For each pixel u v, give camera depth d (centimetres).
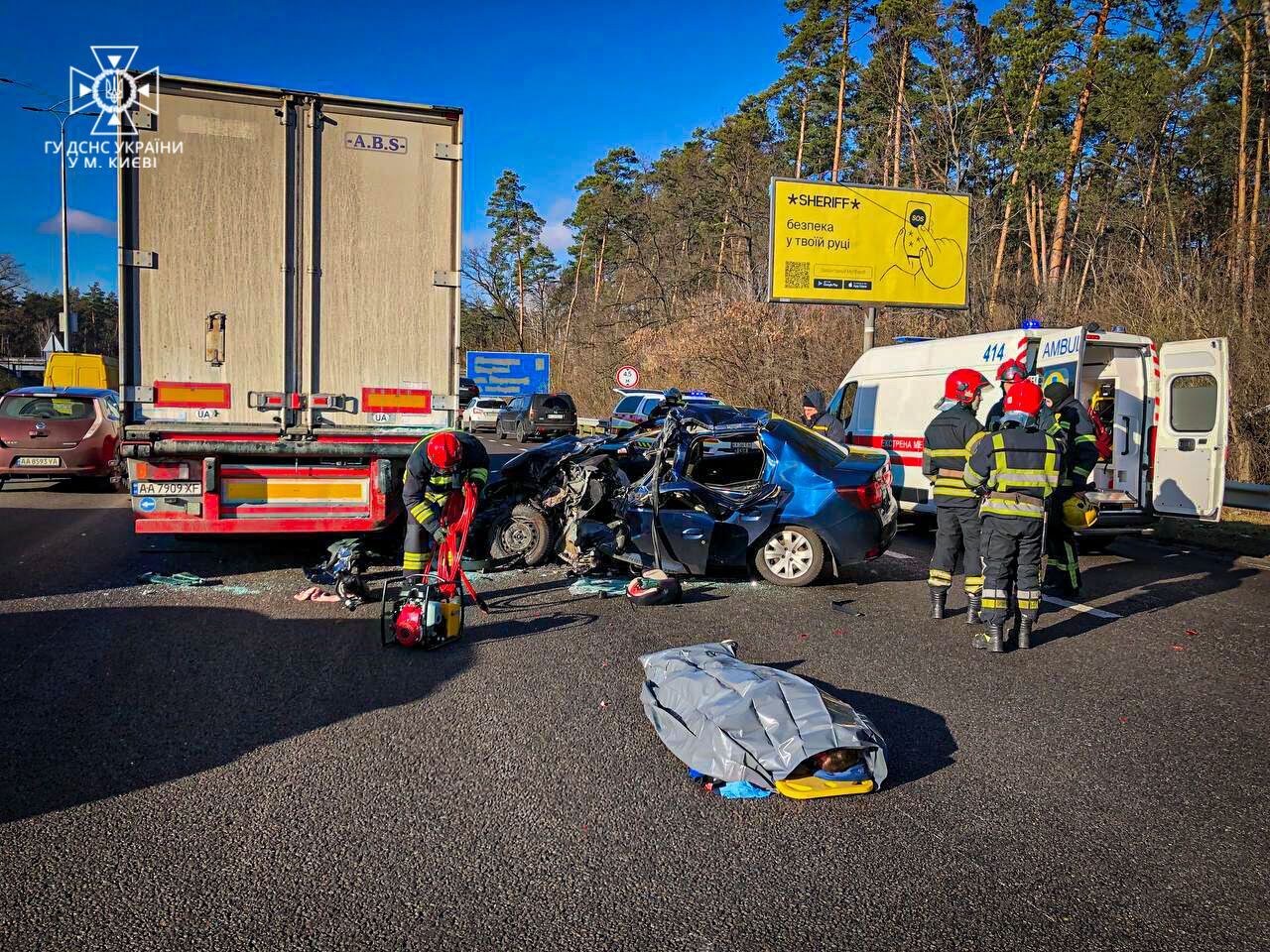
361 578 734
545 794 380
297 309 732
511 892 307
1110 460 984
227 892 304
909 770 409
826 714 396
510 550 834
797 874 321
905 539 1077
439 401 768
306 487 748
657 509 773
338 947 276
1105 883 317
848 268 1830
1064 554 759
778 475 795
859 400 1205
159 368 707
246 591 725
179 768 399
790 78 3538
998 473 585
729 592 762
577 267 6172
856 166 3759
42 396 1316
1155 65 2577
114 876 313
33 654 552
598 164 5744
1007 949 279
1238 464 1442
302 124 723
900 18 3103
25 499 1291
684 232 4766
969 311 2367
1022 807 373
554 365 5819
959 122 3312
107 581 754
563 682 518
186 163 702
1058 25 3019
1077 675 546
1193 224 2423
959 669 554
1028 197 3406
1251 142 2395
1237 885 317
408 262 754
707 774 387
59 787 378
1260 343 1448
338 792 379
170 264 703
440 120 755
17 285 6781
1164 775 405
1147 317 1661
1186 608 725
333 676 522
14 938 277
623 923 290
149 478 718
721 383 2845
